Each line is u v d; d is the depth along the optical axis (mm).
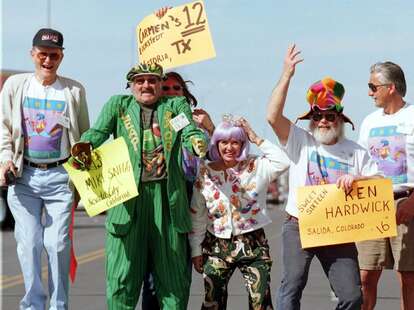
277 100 7738
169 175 7543
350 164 7785
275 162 7562
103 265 16797
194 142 7426
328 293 12500
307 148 7828
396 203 8594
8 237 23719
